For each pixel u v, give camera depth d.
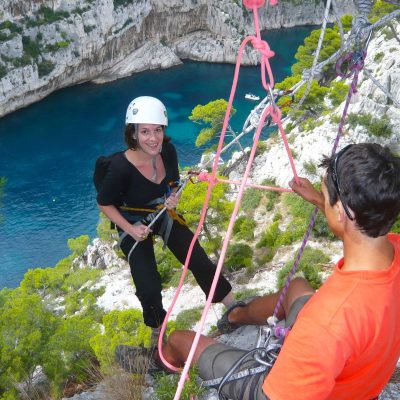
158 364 5.95
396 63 48.41
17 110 102.38
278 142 64.56
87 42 107.12
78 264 59.53
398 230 22.31
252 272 37.44
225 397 3.62
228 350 4.05
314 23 134.12
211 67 120.38
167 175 5.29
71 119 100.81
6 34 96.44
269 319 3.75
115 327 24.33
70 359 21.75
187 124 96.69
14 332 22.92
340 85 58.00
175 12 118.88
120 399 5.89
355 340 2.32
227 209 41.31
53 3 102.12
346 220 2.47
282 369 2.44
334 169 2.45
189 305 37.09
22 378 21.95
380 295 2.38
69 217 76.94
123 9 111.31
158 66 118.00
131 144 4.99
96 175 5.20
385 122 47.25
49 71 103.75
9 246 71.44
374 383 2.66
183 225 5.75
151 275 5.68
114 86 113.06
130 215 5.40
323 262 28.88
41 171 86.31
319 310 2.41
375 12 46.09
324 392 2.35
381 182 2.30
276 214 47.84
